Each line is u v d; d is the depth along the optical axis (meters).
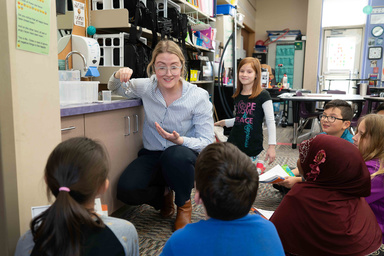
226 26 5.43
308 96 4.33
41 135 1.17
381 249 1.14
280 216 1.22
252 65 2.20
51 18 1.19
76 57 2.15
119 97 2.09
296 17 8.66
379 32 7.54
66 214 0.71
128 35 2.54
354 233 1.10
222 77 4.80
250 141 2.23
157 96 1.84
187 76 3.66
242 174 0.77
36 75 1.13
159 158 1.82
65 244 0.71
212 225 0.78
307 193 1.17
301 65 8.21
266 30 8.94
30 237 0.81
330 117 2.03
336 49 8.06
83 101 1.66
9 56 1.01
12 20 1.02
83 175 0.76
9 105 1.03
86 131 1.55
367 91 5.26
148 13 2.67
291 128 6.18
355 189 1.15
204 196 0.78
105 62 2.55
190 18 4.12
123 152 1.87
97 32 2.67
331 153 1.16
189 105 1.84
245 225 0.78
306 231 1.15
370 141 1.35
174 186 1.76
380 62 7.63
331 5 7.93
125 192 1.72
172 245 0.79
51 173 0.77
